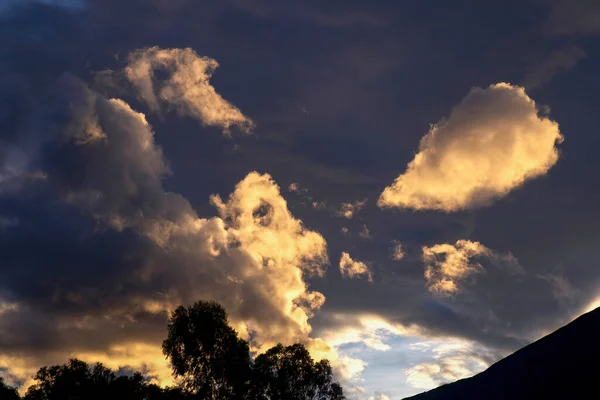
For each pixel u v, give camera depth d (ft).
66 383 299.58
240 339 297.74
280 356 298.56
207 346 289.12
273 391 289.94
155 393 296.30
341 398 296.51
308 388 294.87
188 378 289.12
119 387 302.45
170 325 295.28
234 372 283.38
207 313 294.46
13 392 325.01
